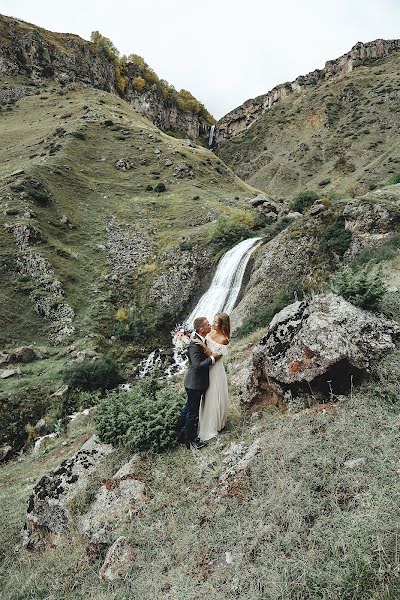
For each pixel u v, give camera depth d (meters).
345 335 5.76
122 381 23.48
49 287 30.91
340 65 152.88
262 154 129.12
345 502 3.91
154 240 40.38
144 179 55.22
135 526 5.05
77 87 91.25
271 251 24.67
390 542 3.23
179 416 6.52
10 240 33.66
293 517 3.94
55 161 49.19
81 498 5.95
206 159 67.31
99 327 29.16
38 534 6.30
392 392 5.21
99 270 35.56
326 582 3.19
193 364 6.01
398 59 139.75
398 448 4.29
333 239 21.59
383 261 15.47
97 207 45.22
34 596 5.06
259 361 6.56
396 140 99.88
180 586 3.94
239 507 4.54
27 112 77.81
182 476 5.57
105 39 124.31
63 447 12.42
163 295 33.12
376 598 2.93
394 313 7.02
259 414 6.28
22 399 20.61
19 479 10.89
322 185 94.44
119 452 6.62
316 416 5.34
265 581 3.49
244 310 22.78
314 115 133.88
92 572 4.88
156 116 136.12
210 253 34.88
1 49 93.81
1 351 25.20
